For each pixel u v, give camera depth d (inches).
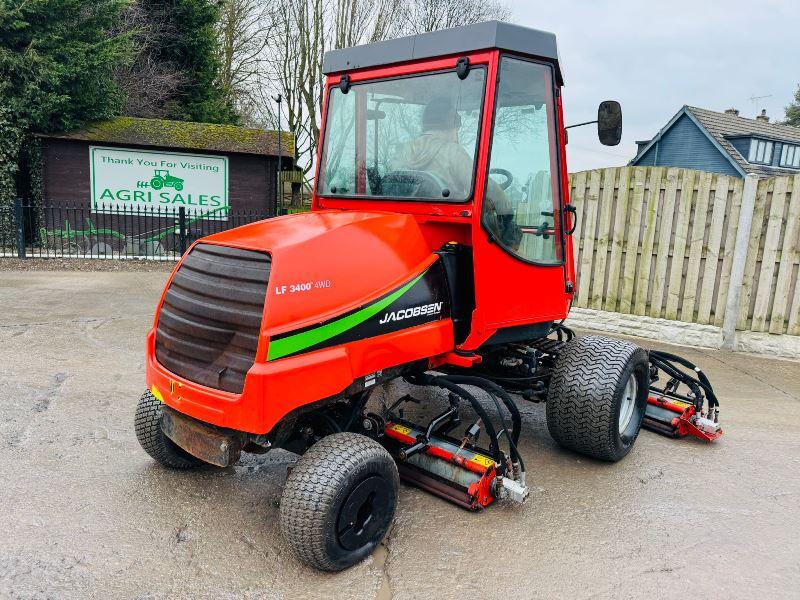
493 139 127.4
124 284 391.9
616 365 148.9
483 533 125.1
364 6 965.8
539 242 147.9
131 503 130.1
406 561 115.1
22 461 144.7
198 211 585.6
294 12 960.3
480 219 127.1
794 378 247.1
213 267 113.4
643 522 132.6
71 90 549.0
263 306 103.0
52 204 552.1
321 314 108.3
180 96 821.2
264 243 110.0
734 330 285.3
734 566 118.3
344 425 127.5
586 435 150.1
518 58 131.2
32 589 101.8
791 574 116.6
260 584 107.0
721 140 1020.5
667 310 301.9
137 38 738.8
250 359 103.7
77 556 111.3
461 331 138.4
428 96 135.5
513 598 106.0
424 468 138.0
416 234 131.5
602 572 114.3
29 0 524.4
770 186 269.3
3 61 514.3
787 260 270.1
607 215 311.0
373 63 144.6
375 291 117.5
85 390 192.9
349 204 149.6
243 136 607.8
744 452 172.9
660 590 109.9
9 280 387.9
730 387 233.3
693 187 286.2
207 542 118.1
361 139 147.9
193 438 115.0
